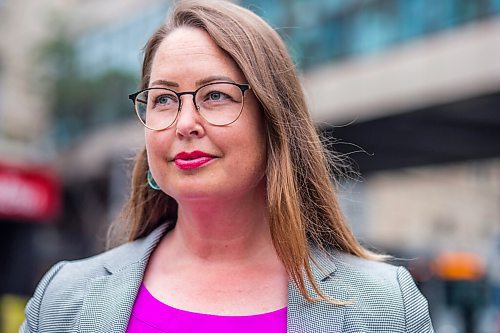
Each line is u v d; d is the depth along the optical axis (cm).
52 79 2370
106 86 2303
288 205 191
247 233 202
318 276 195
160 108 196
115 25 2344
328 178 208
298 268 190
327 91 1445
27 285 1220
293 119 201
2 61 2470
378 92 1340
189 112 189
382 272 202
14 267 1209
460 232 2986
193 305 194
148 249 209
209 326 188
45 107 2472
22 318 949
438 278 1445
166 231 219
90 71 2392
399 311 191
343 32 1436
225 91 191
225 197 193
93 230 2445
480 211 3023
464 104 1213
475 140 1502
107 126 2314
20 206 1159
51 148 2475
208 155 190
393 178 2888
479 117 1310
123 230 236
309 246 204
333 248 210
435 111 1276
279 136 194
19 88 2469
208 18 195
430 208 2967
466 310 1435
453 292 1438
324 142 223
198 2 201
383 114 1330
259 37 197
